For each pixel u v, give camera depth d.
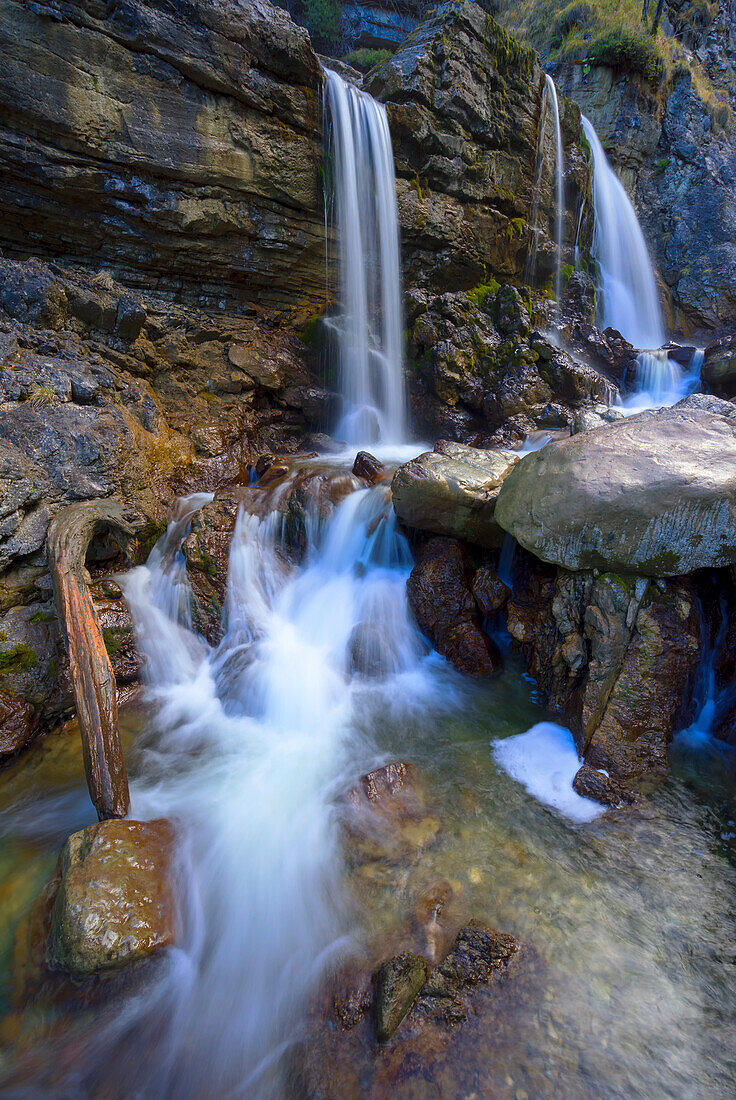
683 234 17.81
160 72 7.57
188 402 8.64
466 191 11.23
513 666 5.75
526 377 9.82
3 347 6.16
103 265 8.54
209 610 6.10
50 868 3.77
